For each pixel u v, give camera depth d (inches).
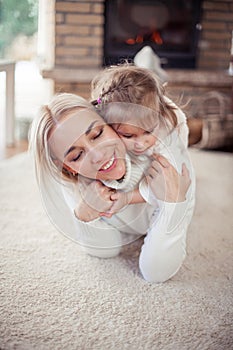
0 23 176.1
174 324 50.6
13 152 115.6
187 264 63.4
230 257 65.8
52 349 46.1
